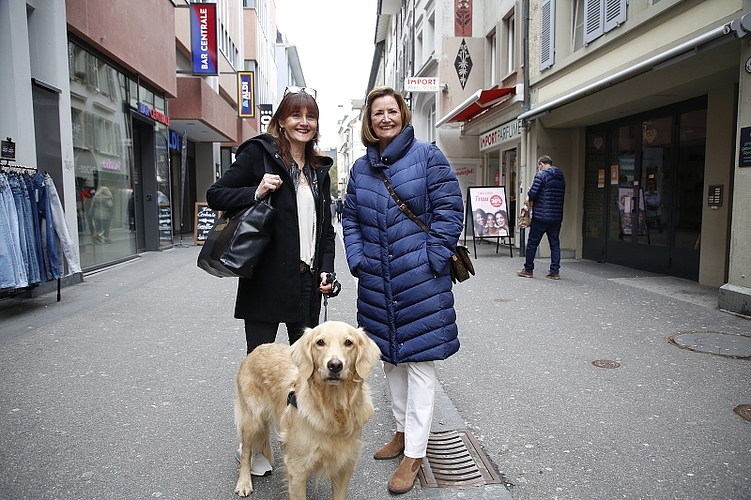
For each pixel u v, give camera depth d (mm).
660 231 10195
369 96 3484
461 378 4961
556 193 9828
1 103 7660
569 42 11430
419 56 24578
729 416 4020
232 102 28344
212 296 8797
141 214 15328
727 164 8242
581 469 3354
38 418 4090
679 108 9422
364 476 3383
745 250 6750
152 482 3248
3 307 7656
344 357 2617
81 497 3068
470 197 13797
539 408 4270
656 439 3699
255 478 3355
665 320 6703
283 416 2898
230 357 5582
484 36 17922
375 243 3422
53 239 7727
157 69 14305
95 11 10570
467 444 3717
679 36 7695
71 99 10242
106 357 5535
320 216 3562
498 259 13172
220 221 3410
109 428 3939
